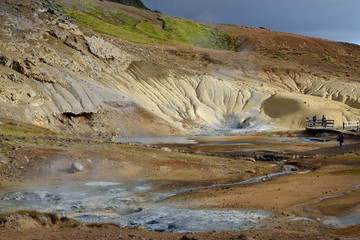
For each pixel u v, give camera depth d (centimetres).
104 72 5906
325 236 966
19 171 2055
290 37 11869
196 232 1130
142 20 12538
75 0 12775
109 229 1132
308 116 5812
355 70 9294
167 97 6209
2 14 5459
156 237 985
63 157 2283
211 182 2116
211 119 6066
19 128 3372
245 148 3572
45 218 1223
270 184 1969
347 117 5806
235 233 1051
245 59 8844
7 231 1035
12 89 4159
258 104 6431
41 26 5781
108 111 4866
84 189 1850
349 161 2617
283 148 3600
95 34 6906
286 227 1159
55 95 4575
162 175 2219
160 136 4862
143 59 7006
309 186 1850
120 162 2342
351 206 1376
